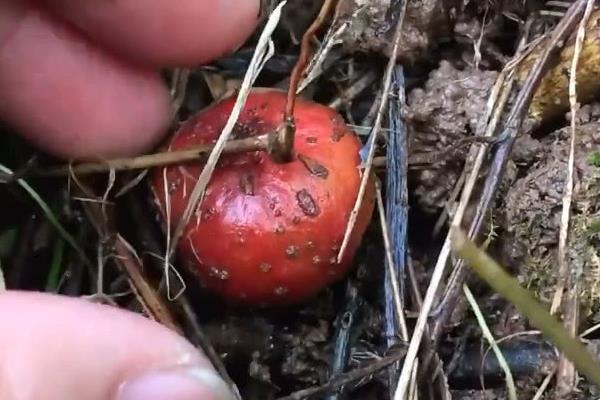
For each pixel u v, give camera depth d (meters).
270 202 0.22
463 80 0.24
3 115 0.24
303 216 0.22
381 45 0.24
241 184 0.22
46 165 0.25
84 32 0.24
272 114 0.23
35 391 0.20
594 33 0.23
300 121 0.23
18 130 0.24
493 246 0.23
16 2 0.24
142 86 0.24
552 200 0.23
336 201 0.22
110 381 0.20
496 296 0.23
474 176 0.22
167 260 0.23
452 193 0.23
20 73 0.24
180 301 0.23
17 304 0.20
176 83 0.25
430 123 0.24
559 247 0.22
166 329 0.21
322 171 0.22
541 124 0.24
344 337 0.23
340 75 0.25
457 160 0.23
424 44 0.24
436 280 0.22
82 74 0.24
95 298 0.23
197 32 0.24
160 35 0.24
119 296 0.24
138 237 0.24
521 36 0.24
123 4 0.23
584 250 0.22
